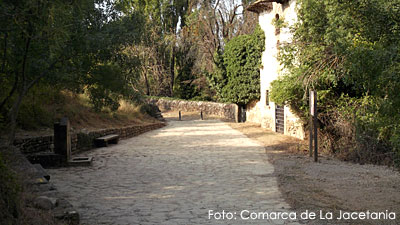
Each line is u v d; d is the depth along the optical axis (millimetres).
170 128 25531
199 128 25297
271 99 16203
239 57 26641
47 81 8195
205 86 43969
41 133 12555
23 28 5387
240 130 23328
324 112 13172
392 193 7242
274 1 19047
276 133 20375
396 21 5566
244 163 11188
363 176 8859
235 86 27156
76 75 8977
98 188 7992
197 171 9977
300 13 12164
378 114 6000
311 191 7500
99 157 12539
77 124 16328
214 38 37969
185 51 43281
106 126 17906
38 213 4938
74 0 5887
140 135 20766
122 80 10055
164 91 48625
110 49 9008
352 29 6555
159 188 7996
